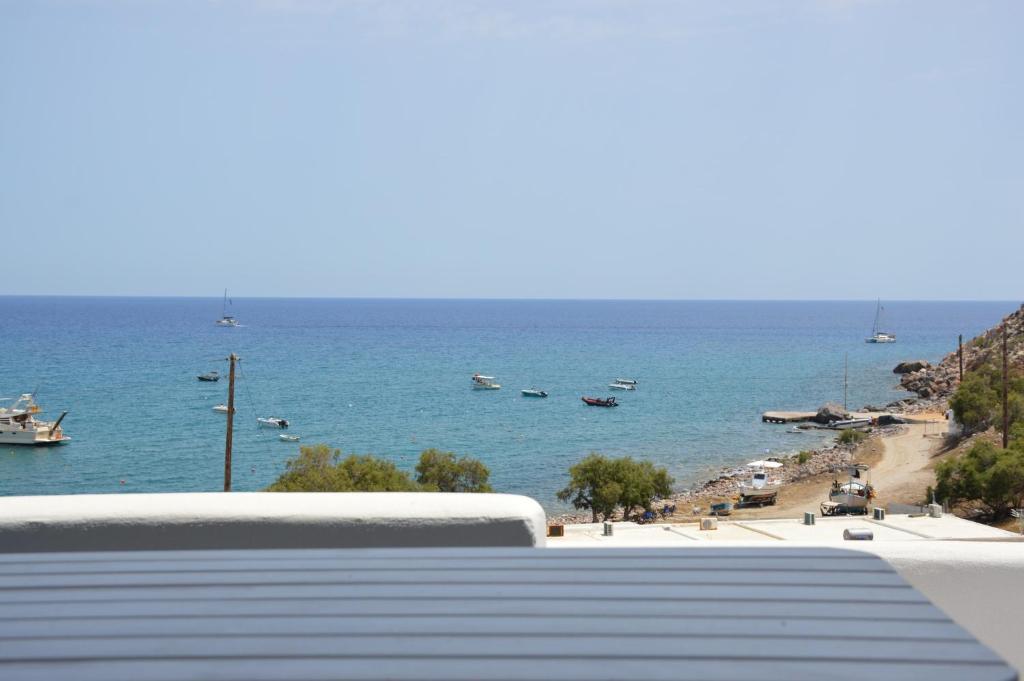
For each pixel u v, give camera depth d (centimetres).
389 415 8131
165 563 212
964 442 5091
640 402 9019
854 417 7275
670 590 189
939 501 3531
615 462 4081
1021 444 3691
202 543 263
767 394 9625
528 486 5134
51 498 267
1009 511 3362
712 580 196
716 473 5366
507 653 156
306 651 157
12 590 192
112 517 262
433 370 12331
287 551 223
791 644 159
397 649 158
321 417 7981
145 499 267
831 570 203
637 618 172
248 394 9506
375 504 264
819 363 13512
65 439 6594
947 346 17475
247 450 6362
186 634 166
